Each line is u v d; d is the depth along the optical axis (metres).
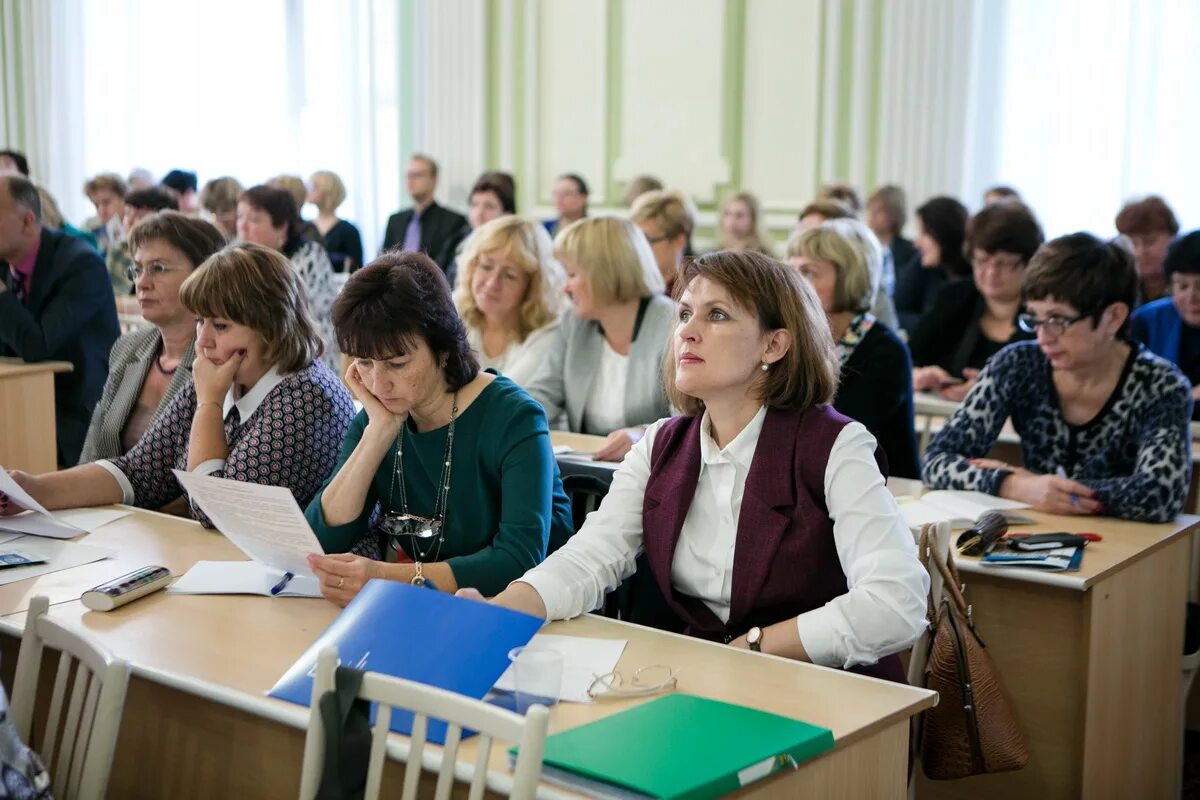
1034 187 6.51
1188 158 6.07
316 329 2.63
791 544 1.95
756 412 2.01
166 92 9.43
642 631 1.94
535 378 3.68
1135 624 2.60
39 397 4.30
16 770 1.40
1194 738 3.44
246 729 1.74
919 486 3.04
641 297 3.55
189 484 2.12
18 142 10.12
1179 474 2.73
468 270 3.80
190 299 2.53
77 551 2.37
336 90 8.75
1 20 10.01
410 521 2.27
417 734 1.43
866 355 3.25
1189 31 6.02
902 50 6.76
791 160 7.27
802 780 1.53
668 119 7.64
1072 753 2.49
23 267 4.42
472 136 8.27
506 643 1.65
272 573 2.21
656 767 1.40
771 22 7.25
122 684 1.56
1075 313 2.76
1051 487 2.79
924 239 5.62
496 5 8.14
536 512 2.19
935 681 2.15
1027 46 6.46
